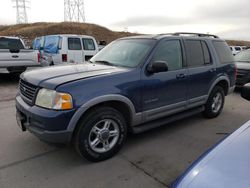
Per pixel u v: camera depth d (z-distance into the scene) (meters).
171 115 4.50
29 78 3.49
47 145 3.96
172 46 4.36
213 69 5.14
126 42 4.50
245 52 9.45
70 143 3.55
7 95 7.39
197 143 4.16
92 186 2.94
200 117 5.56
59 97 3.04
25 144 3.99
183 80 4.43
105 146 3.51
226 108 6.41
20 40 9.76
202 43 5.05
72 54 10.41
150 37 4.34
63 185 2.96
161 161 3.54
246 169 1.59
